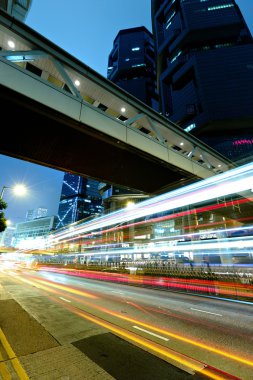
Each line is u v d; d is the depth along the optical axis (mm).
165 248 44250
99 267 29141
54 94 12859
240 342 5223
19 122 14031
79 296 10914
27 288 12727
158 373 3676
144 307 8930
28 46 13375
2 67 11086
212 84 124500
